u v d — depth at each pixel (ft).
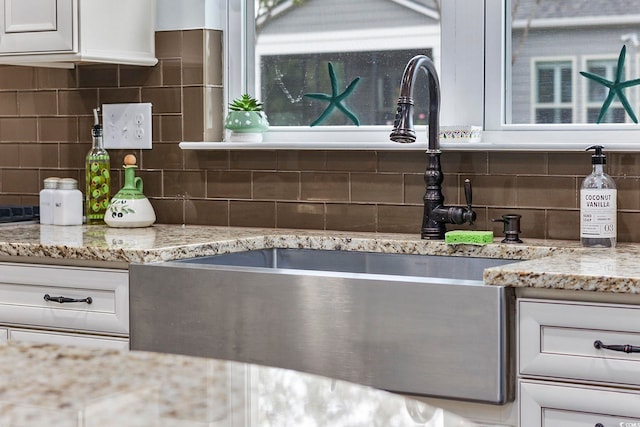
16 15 9.76
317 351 6.82
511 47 8.89
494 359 6.21
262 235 8.96
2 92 11.23
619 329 5.97
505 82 8.92
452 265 8.16
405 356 6.50
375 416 2.59
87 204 10.35
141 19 10.09
